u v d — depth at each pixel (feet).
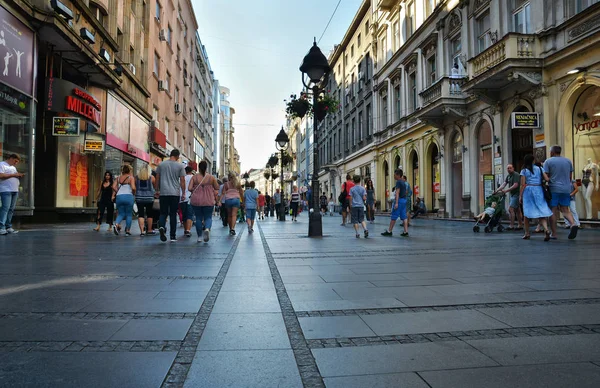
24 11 37.70
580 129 42.63
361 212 35.14
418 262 20.54
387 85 95.20
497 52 48.19
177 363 8.02
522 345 9.03
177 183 30.07
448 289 14.43
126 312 11.40
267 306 12.20
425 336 9.64
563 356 8.40
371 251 25.16
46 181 52.37
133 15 74.59
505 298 13.10
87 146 54.70
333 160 156.15
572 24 41.96
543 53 45.34
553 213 30.32
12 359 8.11
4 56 35.40
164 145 93.04
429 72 74.28
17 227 38.88
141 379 7.27
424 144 76.95
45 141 48.52
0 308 11.69
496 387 7.04
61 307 11.83
